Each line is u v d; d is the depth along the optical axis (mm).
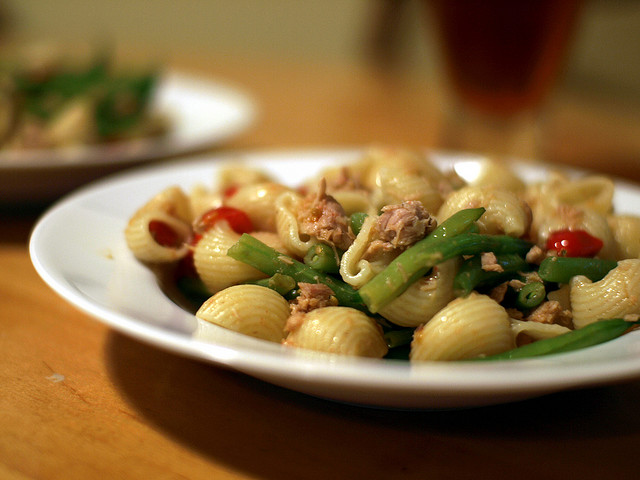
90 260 281
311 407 245
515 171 393
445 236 261
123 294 255
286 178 409
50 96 564
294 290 273
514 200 284
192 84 618
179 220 316
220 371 267
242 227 308
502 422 238
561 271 271
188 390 254
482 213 267
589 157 578
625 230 302
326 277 273
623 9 795
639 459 222
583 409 246
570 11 484
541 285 269
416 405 230
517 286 273
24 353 278
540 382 191
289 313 264
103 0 1535
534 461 220
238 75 867
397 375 191
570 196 329
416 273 254
